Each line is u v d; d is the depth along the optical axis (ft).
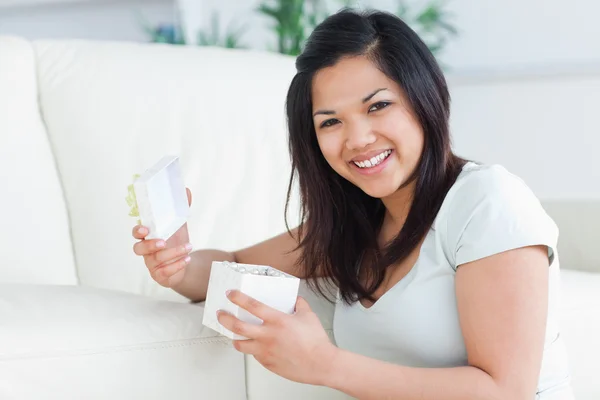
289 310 3.28
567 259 5.76
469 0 9.98
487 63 10.02
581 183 9.79
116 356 3.43
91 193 5.39
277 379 3.89
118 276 5.28
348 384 3.20
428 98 3.50
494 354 3.21
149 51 5.84
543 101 9.84
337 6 10.31
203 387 3.68
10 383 3.19
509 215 3.32
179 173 3.73
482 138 10.21
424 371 3.23
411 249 3.64
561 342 3.76
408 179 3.65
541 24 9.69
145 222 3.57
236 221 5.52
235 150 5.68
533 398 3.24
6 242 5.08
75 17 11.92
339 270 3.97
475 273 3.30
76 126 5.48
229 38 9.93
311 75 3.54
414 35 3.52
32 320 3.45
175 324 3.67
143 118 5.56
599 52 9.46
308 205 4.04
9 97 5.37
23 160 5.30
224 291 3.28
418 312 3.54
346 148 3.55
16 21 12.08
